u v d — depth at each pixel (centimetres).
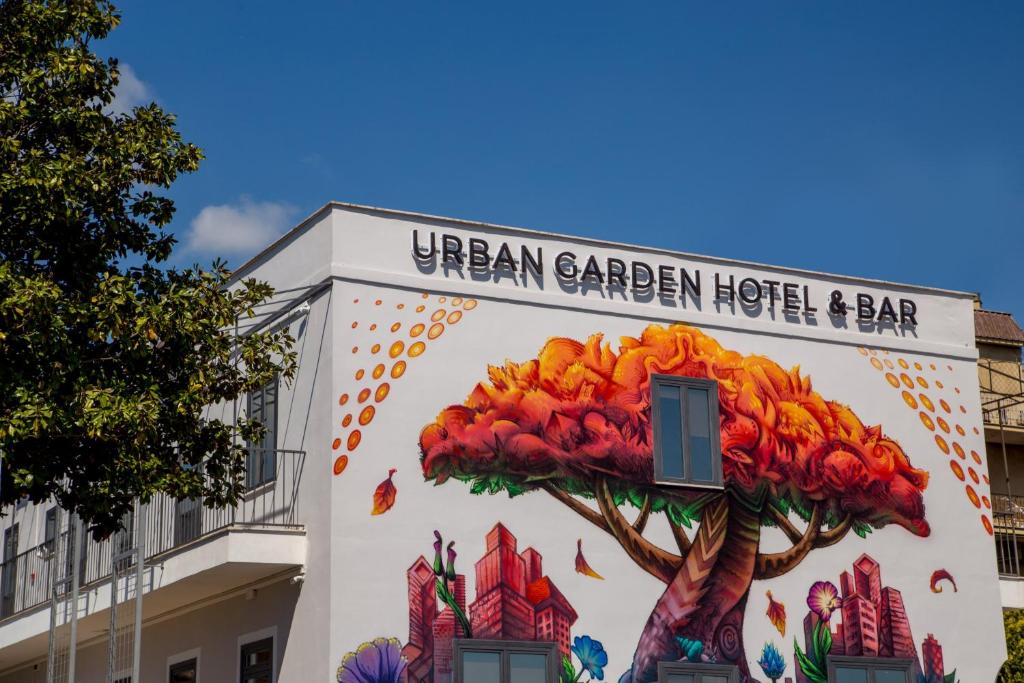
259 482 2456
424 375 2369
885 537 2677
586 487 2430
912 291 2883
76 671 3042
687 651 2436
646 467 2489
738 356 2641
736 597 2500
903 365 2816
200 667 2544
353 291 2380
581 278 2539
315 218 2452
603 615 2386
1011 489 3600
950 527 2752
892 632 2628
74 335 1933
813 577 2581
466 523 2327
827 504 2634
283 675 2297
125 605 2531
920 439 2780
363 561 2248
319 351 2378
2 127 1928
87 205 1953
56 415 1834
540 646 2327
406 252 2430
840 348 2755
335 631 2202
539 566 2359
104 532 2002
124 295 1905
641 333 2561
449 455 2345
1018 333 3894
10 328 1820
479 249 2477
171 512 2609
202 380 1988
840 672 2561
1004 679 2692
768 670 2494
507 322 2455
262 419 2503
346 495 2269
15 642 2912
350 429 2308
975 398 2881
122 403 1866
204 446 2059
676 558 2470
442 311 2417
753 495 2569
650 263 2611
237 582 2405
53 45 1975
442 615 2272
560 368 2472
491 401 2402
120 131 2020
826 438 2677
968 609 2719
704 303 2641
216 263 2055
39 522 3222
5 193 1855
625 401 2508
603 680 2359
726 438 2578
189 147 2052
